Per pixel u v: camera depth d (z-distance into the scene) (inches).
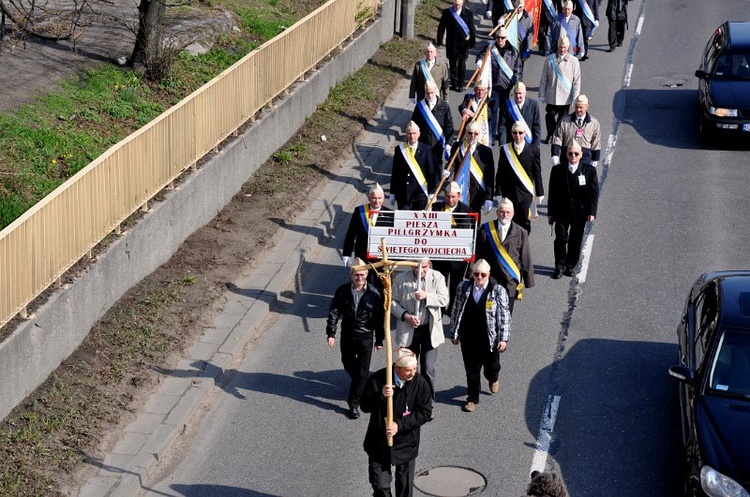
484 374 517.7
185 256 642.8
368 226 556.4
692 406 433.7
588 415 504.7
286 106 824.3
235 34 928.3
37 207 493.4
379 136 879.1
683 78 1034.1
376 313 491.2
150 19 771.4
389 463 413.1
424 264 498.0
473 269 495.2
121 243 574.6
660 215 735.1
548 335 580.1
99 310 553.0
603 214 737.0
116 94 741.9
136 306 575.5
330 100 927.0
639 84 1018.7
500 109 845.8
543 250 686.5
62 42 791.7
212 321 578.6
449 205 563.5
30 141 641.6
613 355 558.9
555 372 542.9
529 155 637.9
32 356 486.3
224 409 510.9
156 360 533.3
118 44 809.5
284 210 724.7
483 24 1206.3
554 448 479.5
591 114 938.1
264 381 536.4
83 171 537.0
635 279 644.1
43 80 721.6
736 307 467.2
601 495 445.7
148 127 605.9
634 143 874.1
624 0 1109.7
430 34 1167.6
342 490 450.0
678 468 462.6
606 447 479.5
